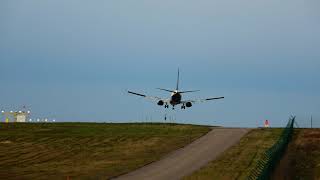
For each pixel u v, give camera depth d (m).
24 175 175.25
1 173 179.75
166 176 165.88
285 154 195.25
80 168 186.75
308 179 160.62
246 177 158.88
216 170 173.00
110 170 179.38
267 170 137.00
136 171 176.12
